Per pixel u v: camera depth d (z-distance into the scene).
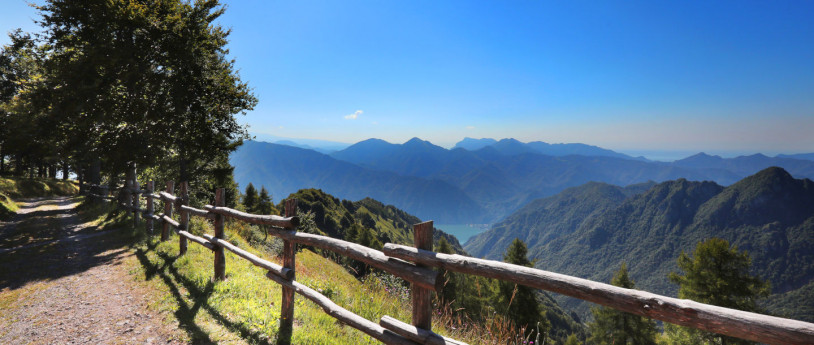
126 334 4.68
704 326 1.95
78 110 17.86
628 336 33.00
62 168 58.81
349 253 3.93
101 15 17.64
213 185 26.84
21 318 5.28
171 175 24.02
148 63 19.58
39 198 35.56
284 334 4.61
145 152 18.98
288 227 4.84
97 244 10.49
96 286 6.66
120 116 18.72
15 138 21.58
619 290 2.24
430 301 3.31
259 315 5.18
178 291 6.14
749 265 25.78
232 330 4.75
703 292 27.03
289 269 4.85
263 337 4.57
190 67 19.95
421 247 3.37
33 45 19.69
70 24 18.75
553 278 2.50
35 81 19.66
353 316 3.94
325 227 103.50
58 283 6.92
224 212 6.41
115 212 16.47
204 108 20.44
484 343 5.34
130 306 5.62
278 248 14.71
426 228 3.36
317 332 4.73
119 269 7.70
